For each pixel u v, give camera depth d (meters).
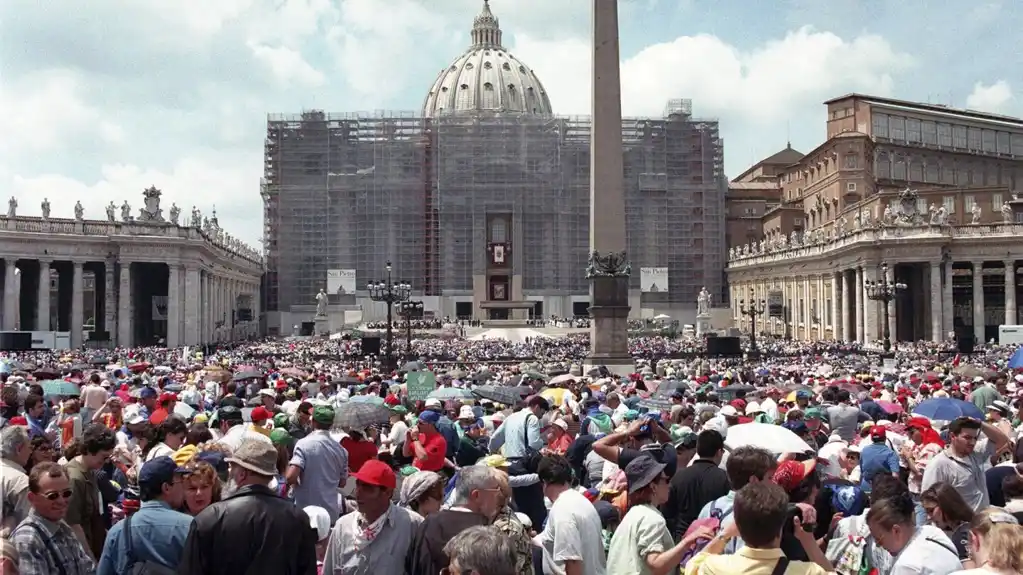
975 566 8.26
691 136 143.38
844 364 55.16
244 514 8.37
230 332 125.50
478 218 139.12
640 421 12.66
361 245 138.25
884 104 128.38
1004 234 93.31
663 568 8.83
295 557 8.52
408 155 140.00
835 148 125.62
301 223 138.25
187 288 103.31
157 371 39.31
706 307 129.12
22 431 10.76
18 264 105.38
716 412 17.92
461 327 115.56
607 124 42.31
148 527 9.08
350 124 140.00
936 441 15.12
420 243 138.88
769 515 7.21
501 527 9.02
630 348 83.25
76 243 97.44
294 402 21.89
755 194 157.75
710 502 10.47
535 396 18.61
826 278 111.62
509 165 140.00
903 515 8.54
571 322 125.69
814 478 10.30
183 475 9.57
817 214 135.62
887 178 126.31
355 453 14.84
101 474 12.41
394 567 9.19
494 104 178.00
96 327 115.50
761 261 132.12
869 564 9.77
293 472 12.43
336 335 114.12
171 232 101.50
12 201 93.69
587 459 14.98
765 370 41.12
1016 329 76.62
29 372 36.88
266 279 147.25
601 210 42.75
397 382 34.56
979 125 135.12
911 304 109.44
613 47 42.31
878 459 12.79
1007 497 10.90
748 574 7.18
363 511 9.25
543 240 141.75
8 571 7.40
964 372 32.28
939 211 97.06
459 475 9.27
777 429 12.72
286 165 138.88
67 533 8.90
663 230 141.62
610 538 10.85
